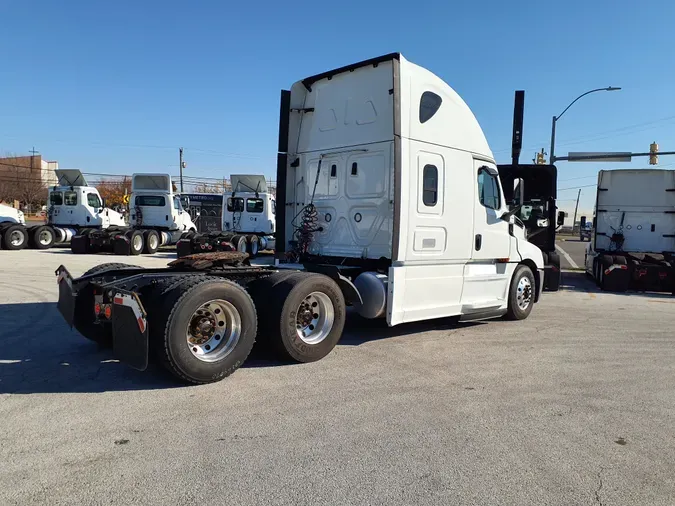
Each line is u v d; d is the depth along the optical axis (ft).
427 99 23.17
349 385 17.76
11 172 223.10
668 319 32.99
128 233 73.67
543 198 46.19
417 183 22.63
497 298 28.48
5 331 24.20
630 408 16.28
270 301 19.38
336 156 24.93
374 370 19.61
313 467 11.86
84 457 12.04
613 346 24.62
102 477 11.14
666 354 23.34
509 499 10.73
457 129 24.75
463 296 25.79
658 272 46.68
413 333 26.37
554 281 45.09
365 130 23.71
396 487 11.08
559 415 15.53
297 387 17.38
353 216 24.17
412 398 16.67
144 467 11.62
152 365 19.38
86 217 83.56
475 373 19.65
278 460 12.15
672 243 52.44
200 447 12.71
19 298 33.06
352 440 13.38
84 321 21.01
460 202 24.84
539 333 27.20
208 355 17.46
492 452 12.91
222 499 10.41
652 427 14.79
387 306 21.89
